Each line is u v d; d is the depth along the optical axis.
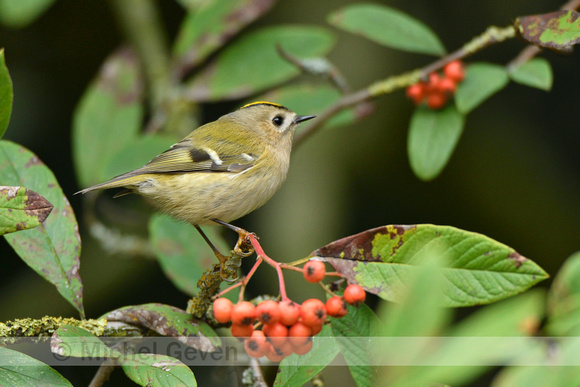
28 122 9.82
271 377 6.04
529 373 1.93
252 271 3.62
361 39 10.12
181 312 4.38
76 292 4.34
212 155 6.23
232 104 10.69
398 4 9.95
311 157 10.01
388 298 3.60
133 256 8.71
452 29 9.86
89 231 8.45
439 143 6.38
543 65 6.05
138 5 9.79
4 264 9.01
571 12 4.19
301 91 7.80
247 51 8.00
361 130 10.09
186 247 6.15
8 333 4.06
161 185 6.06
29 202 3.37
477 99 6.18
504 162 9.71
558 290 2.42
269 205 9.81
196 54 8.05
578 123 9.62
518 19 4.30
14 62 9.89
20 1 7.32
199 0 8.91
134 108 8.37
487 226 9.53
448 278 3.49
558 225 9.28
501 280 3.42
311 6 10.32
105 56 10.35
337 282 4.02
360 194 9.91
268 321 3.37
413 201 9.84
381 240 3.67
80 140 8.16
